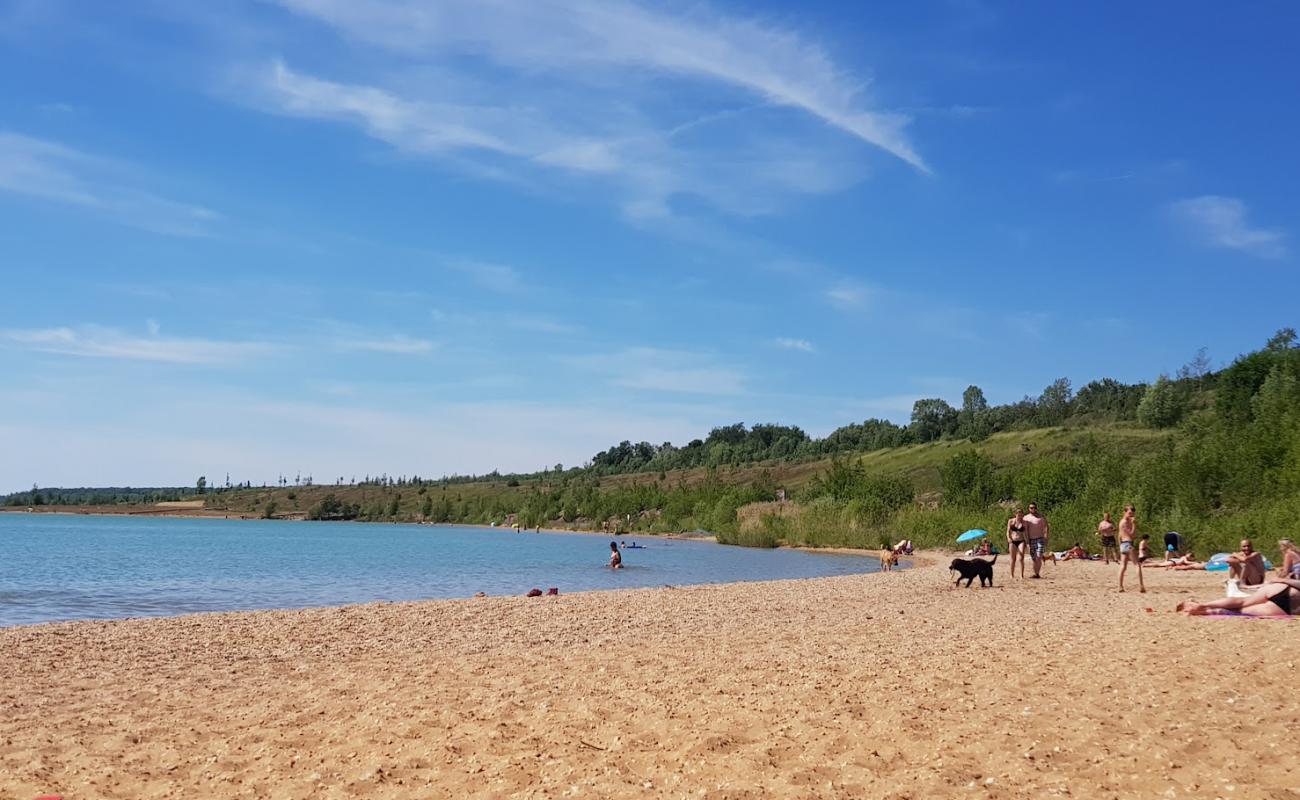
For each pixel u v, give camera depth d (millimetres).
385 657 14062
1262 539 33812
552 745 8312
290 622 18188
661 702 10047
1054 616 18047
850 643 14656
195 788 7324
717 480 110688
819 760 7609
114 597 29125
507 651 14531
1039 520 29109
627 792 6980
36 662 13562
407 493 196750
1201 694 9609
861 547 63250
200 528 122562
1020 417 128000
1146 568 33844
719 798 6754
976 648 13570
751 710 9461
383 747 8406
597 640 15711
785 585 27984
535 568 45438
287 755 8234
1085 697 9625
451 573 41938
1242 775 6969
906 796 6641
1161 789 6695
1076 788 6746
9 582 34969
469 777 7445
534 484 181625
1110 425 104688
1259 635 13758
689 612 19984
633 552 62969
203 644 15391
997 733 8242
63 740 8875
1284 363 56062
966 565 25812
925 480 99375
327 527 137250
